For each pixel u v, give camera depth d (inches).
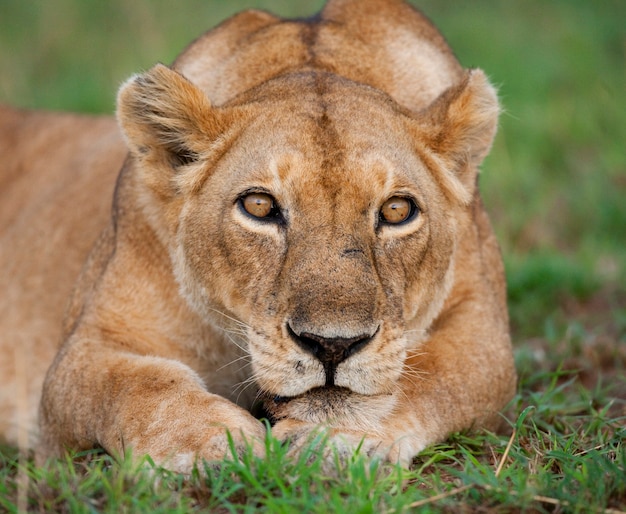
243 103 362.9
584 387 449.1
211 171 350.9
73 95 873.5
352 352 302.8
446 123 361.7
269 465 285.9
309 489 284.2
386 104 360.8
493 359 374.9
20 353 469.4
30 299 474.0
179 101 350.3
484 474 303.9
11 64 933.8
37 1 1031.0
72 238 471.8
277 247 325.1
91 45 975.6
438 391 348.8
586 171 756.0
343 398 308.3
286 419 309.4
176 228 359.6
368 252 319.9
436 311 365.7
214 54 417.7
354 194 322.0
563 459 312.3
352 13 423.5
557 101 854.5
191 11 1018.7
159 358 352.8
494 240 427.8
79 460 350.0
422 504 279.3
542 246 648.4
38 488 290.8
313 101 347.6
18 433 461.4
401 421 323.9
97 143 507.2
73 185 490.9
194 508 280.1
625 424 379.9
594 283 576.4
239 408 317.7
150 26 975.0
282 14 1016.9
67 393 357.4
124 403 329.7
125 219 384.5
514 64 909.8
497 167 738.8
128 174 393.1
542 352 483.8
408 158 344.5
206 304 350.6
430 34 437.7
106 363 353.7
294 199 323.0
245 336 341.4
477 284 391.5
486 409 364.8
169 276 371.9
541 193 716.0
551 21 1025.5
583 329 508.1
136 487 284.8
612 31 992.2
